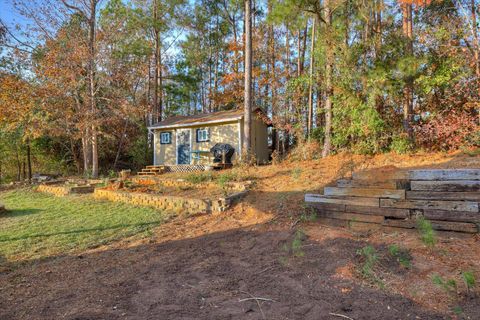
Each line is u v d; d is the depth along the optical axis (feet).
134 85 59.31
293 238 13.66
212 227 18.01
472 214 11.41
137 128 64.54
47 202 30.71
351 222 14.57
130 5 61.67
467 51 28.76
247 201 21.26
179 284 10.19
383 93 29.68
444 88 29.63
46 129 44.68
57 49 45.09
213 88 76.79
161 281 10.55
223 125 45.78
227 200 21.18
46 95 44.01
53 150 60.64
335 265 10.38
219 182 27.43
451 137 27.58
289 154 41.86
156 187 31.30
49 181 43.65
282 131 49.70
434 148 28.86
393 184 13.50
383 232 13.08
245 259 12.25
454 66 27.73
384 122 30.40
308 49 59.82
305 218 15.83
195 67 76.28
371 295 8.27
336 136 34.47
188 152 49.52
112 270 12.14
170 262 12.66
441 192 12.25
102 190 32.24
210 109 77.00
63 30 46.26
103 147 60.85
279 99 46.16
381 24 34.09
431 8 34.99
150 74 68.44
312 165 30.14
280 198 19.79
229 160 43.45
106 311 8.41
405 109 30.68
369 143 31.42
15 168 63.62
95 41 47.44
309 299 8.41
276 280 9.89
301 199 18.54
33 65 45.62
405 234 12.39
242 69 65.57
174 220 20.88
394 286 8.59
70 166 61.26
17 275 12.10
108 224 20.65
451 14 33.65
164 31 68.13
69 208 26.89
